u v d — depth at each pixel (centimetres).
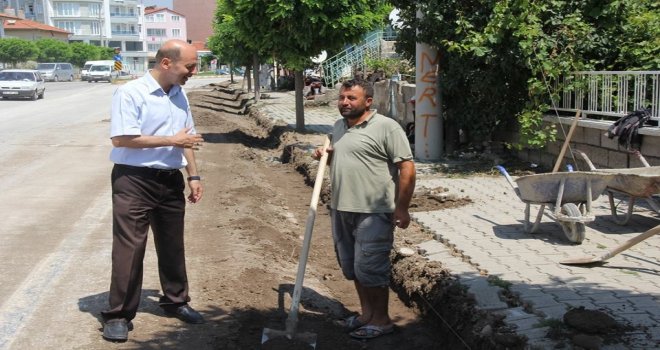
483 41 1030
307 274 650
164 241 477
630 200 704
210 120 2255
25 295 529
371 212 467
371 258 474
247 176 1139
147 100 441
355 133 468
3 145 1455
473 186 966
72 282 562
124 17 10231
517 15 1004
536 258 606
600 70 1037
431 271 587
